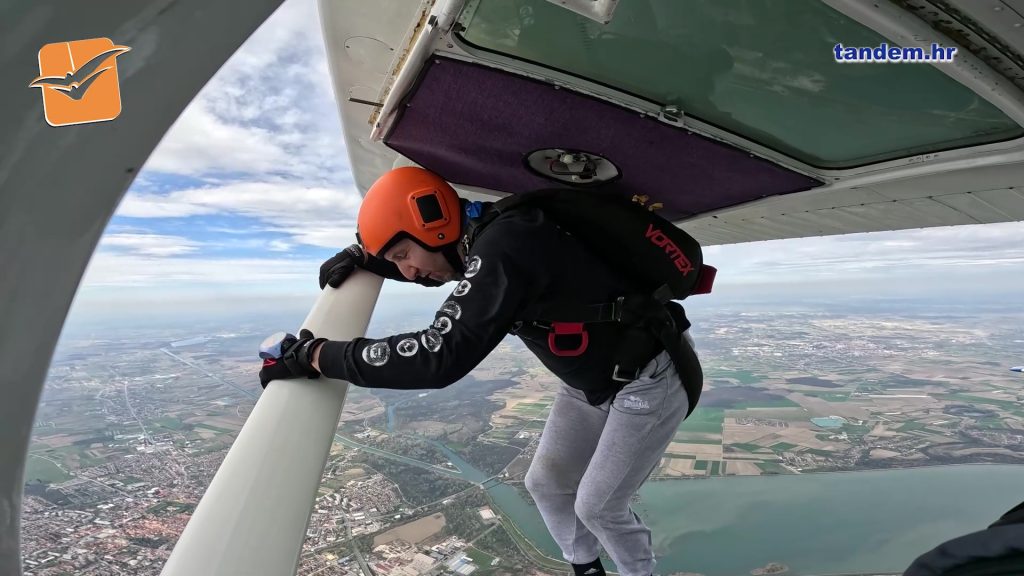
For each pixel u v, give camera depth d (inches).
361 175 112.1
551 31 45.5
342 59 66.9
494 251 47.4
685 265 57.8
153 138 14.6
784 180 69.1
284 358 43.6
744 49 45.4
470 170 77.6
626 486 62.0
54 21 11.2
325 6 56.7
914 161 60.0
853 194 74.2
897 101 49.8
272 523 26.6
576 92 51.9
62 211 13.6
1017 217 75.0
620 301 55.3
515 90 53.2
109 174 14.1
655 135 59.7
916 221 84.4
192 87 14.5
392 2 51.9
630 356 57.1
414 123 63.1
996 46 37.8
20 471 16.1
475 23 44.9
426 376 42.7
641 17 43.3
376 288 63.9
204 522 26.3
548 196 53.2
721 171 67.9
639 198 62.1
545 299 53.5
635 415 60.2
